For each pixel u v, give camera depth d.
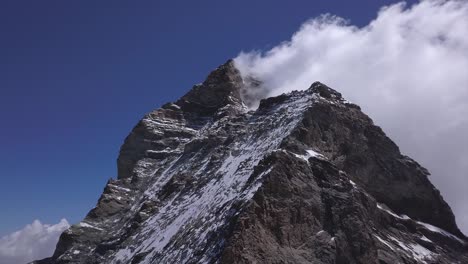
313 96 112.06
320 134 103.00
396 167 113.56
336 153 104.12
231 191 91.06
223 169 107.94
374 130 115.00
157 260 86.25
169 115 161.38
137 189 135.25
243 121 129.62
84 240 120.44
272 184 79.44
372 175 109.31
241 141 117.62
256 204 75.44
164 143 151.88
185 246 83.44
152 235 100.94
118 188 135.12
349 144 107.81
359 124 112.81
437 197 116.44
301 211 80.31
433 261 95.06
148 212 113.88
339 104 114.38
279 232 76.19
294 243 77.19
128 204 130.38
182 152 143.50
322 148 101.12
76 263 112.94
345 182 89.38
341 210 83.38
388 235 97.38
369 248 81.31
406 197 112.12
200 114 161.25
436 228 112.06
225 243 72.06
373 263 81.12
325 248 77.69
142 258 92.31
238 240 69.81
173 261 81.25
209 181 106.94
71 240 120.69
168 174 132.25
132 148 155.38
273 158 85.19
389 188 110.81
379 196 109.31
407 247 96.69
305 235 79.25
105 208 129.25
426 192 114.94
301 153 92.81
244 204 77.00
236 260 68.25
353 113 114.44
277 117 116.00
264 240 73.12
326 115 106.88
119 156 156.38
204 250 76.94
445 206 116.38
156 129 155.38
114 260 102.19
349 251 79.81
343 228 81.75
